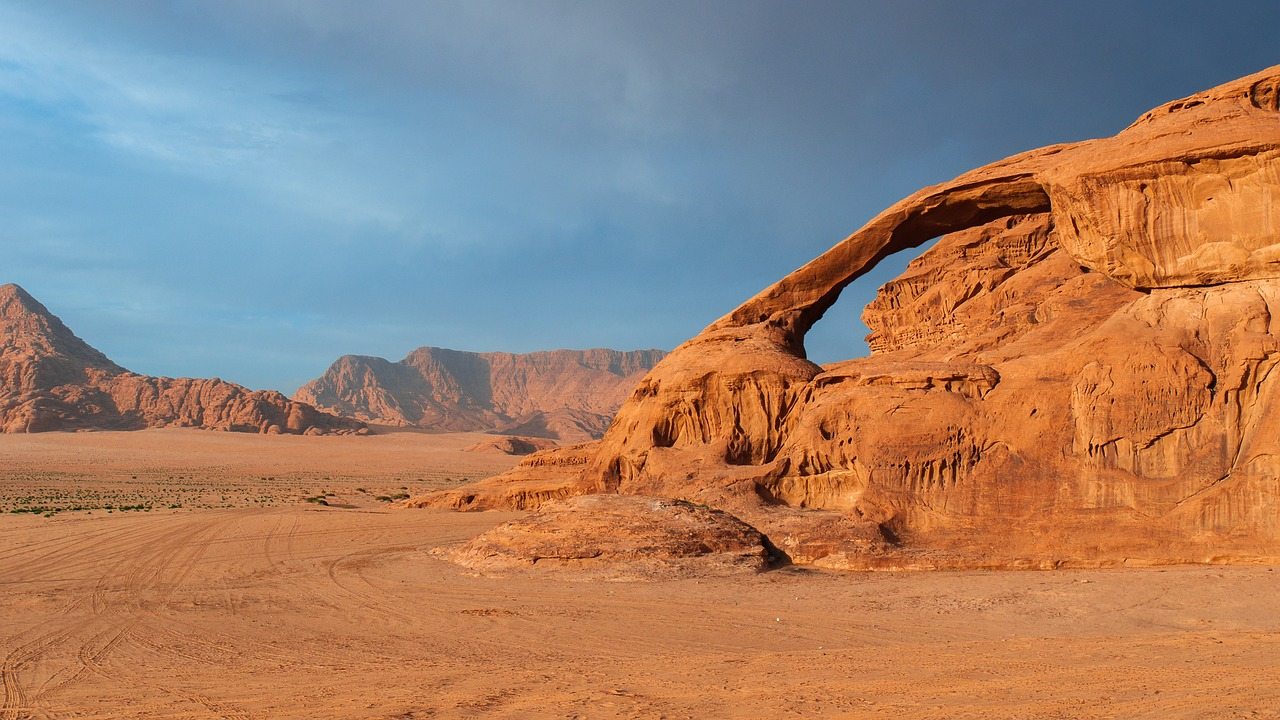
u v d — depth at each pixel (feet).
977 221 111.86
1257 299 77.10
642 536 84.89
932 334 170.19
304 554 103.04
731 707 34.83
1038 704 32.83
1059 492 79.87
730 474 105.40
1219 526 72.84
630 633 58.23
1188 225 80.53
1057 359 85.35
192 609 69.97
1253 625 51.47
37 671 48.73
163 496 228.84
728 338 125.59
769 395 115.96
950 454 85.81
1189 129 79.87
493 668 47.80
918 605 63.77
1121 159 82.84
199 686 44.09
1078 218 87.71
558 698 37.65
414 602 72.02
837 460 98.02
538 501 161.89
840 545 84.07
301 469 400.06
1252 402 74.59
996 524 81.30
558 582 79.25
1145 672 37.29
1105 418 79.20
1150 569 71.20
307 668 48.83
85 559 98.73
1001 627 55.77
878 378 96.94
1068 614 57.93
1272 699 31.40
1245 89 84.28
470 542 96.94
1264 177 76.28
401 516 150.51
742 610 65.00
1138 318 83.20
